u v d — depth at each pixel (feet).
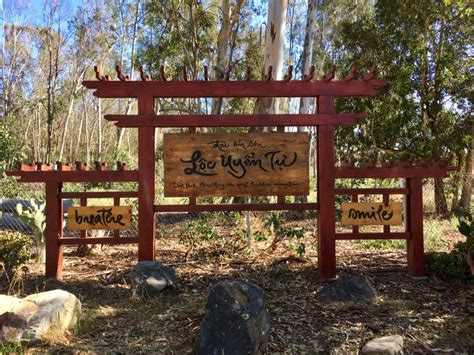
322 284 17.80
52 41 108.78
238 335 12.09
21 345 12.66
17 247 18.12
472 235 17.54
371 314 14.92
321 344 13.03
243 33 61.46
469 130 40.70
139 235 18.44
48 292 14.19
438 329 13.93
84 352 12.53
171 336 13.43
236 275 18.95
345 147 42.93
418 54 40.24
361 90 18.35
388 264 20.70
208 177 18.45
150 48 51.93
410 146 40.55
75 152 146.20
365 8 67.41
